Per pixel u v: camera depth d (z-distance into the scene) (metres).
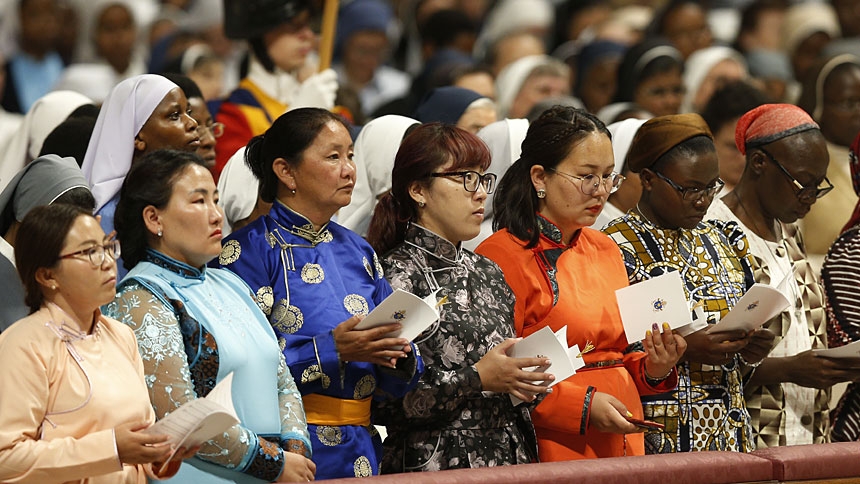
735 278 12.69
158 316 9.60
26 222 9.13
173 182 9.89
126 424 8.80
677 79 20.27
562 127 11.71
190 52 21.06
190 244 9.88
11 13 25.23
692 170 12.12
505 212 11.92
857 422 13.46
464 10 28.53
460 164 11.16
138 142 12.03
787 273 12.69
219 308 9.99
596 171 11.68
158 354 9.49
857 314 13.11
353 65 25.97
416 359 10.65
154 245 9.96
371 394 10.91
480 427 11.13
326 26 17.44
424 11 27.23
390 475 9.48
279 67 17.08
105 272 9.16
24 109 23.92
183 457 8.99
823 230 16.94
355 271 10.98
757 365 12.88
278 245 10.73
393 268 11.21
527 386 10.80
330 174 10.76
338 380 10.47
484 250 11.95
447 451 10.98
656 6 30.39
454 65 21.06
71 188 10.48
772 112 13.25
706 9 30.00
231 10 17.03
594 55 24.28
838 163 17.27
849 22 27.02
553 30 28.91
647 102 20.22
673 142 12.18
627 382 11.81
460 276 11.31
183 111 12.21
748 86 16.98
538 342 10.84
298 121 10.83
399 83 26.84
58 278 9.06
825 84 17.50
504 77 21.59
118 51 25.08
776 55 26.16
